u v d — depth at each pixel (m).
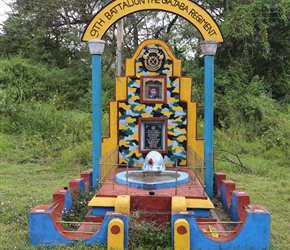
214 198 7.33
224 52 19.66
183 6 6.88
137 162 7.68
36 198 7.77
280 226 6.14
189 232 4.64
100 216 5.48
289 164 12.12
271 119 16.06
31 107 16.53
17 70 18.53
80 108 18.23
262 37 17.94
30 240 4.92
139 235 4.89
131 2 6.97
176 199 5.23
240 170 11.40
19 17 21.55
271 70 19.80
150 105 7.63
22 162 12.36
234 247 4.70
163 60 7.59
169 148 7.65
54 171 11.12
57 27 21.70
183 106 7.62
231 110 17.27
